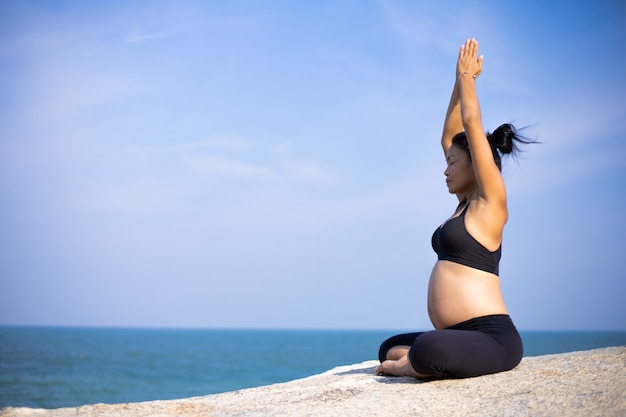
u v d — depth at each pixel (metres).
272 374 40.75
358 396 3.99
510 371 4.26
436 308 4.40
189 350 78.19
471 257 4.31
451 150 4.64
